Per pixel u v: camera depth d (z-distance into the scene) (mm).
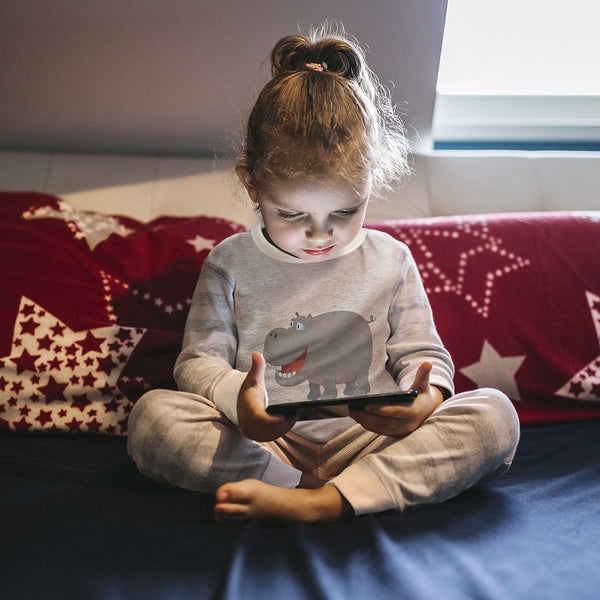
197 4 1362
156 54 1420
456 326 1230
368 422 846
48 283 1178
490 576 629
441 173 1552
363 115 927
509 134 1744
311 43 1023
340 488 791
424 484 808
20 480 909
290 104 905
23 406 1104
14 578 625
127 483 917
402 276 1085
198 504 840
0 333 1130
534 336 1227
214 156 1556
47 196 1364
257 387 849
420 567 649
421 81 1479
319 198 864
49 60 1417
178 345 1189
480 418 830
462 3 1646
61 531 734
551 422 1194
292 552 678
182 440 832
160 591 601
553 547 696
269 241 1075
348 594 594
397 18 1393
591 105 1689
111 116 1505
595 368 1214
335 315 1045
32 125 1511
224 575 616
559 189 1563
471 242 1305
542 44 1685
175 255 1271
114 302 1193
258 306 1056
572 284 1269
